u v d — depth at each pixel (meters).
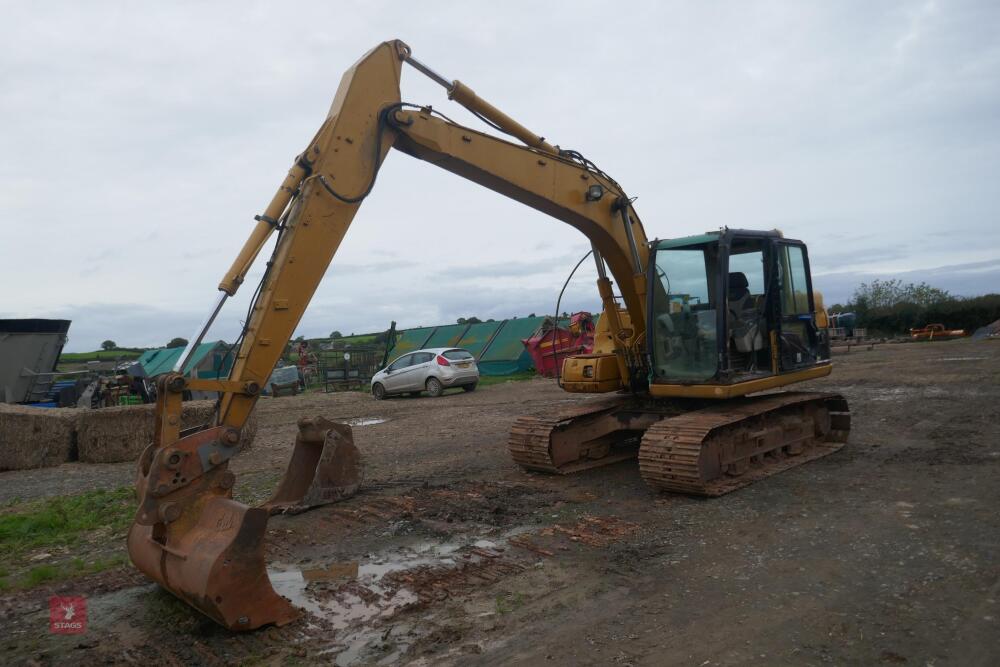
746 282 7.83
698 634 3.84
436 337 29.06
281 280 5.26
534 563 5.17
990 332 36.56
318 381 27.81
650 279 7.73
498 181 6.80
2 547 6.25
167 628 4.34
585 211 7.57
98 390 16.36
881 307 46.84
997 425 9.40
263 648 3.99
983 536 5.07
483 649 3.83
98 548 6.18
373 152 5.86
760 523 5.78
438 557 5.43
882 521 5.59
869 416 10.91
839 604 4.10
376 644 3.96
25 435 10.62
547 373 23.39
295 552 5.74
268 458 10.55
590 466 8.41
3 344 14.14
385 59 6.02
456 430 12.33
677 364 7.61
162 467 4.28
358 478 7.51
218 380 4.88
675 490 6.84
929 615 3.88
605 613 4.21
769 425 7.81
